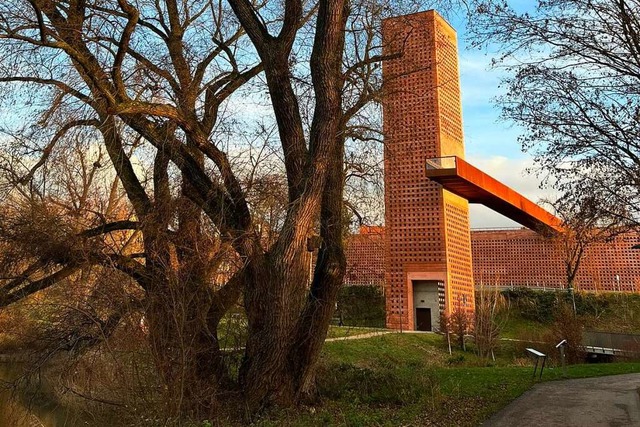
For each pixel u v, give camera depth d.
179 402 8.16
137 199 10.73
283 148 10.39
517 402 10.28
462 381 13.70
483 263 50.28
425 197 32.22
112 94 9.79
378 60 11.82
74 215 10.59
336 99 9.80
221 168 10.06
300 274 9.55
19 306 10.00
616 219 9.46
